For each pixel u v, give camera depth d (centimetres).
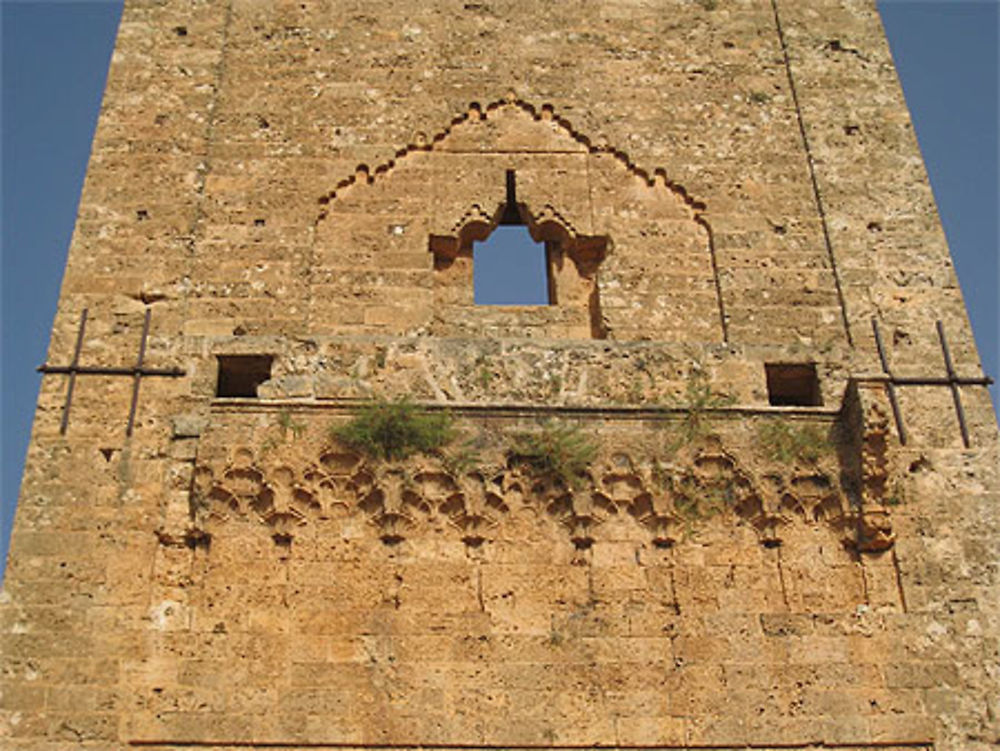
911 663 1402
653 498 1474
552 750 1330
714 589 1433
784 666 1391
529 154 1814
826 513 1487
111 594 1394
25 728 1311
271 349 1575
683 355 1602
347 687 1351
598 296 1691
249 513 1448
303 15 1948
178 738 1313
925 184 1812
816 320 1675
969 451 1558
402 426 1485
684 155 1823
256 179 1759
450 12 1962
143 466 1483
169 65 1872
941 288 1706
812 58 1948
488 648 1383
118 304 1627
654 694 1366
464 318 1673
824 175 1812
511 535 1452
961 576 1462
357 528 1447
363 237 1716
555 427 1511
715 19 1991
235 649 1368
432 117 1838
